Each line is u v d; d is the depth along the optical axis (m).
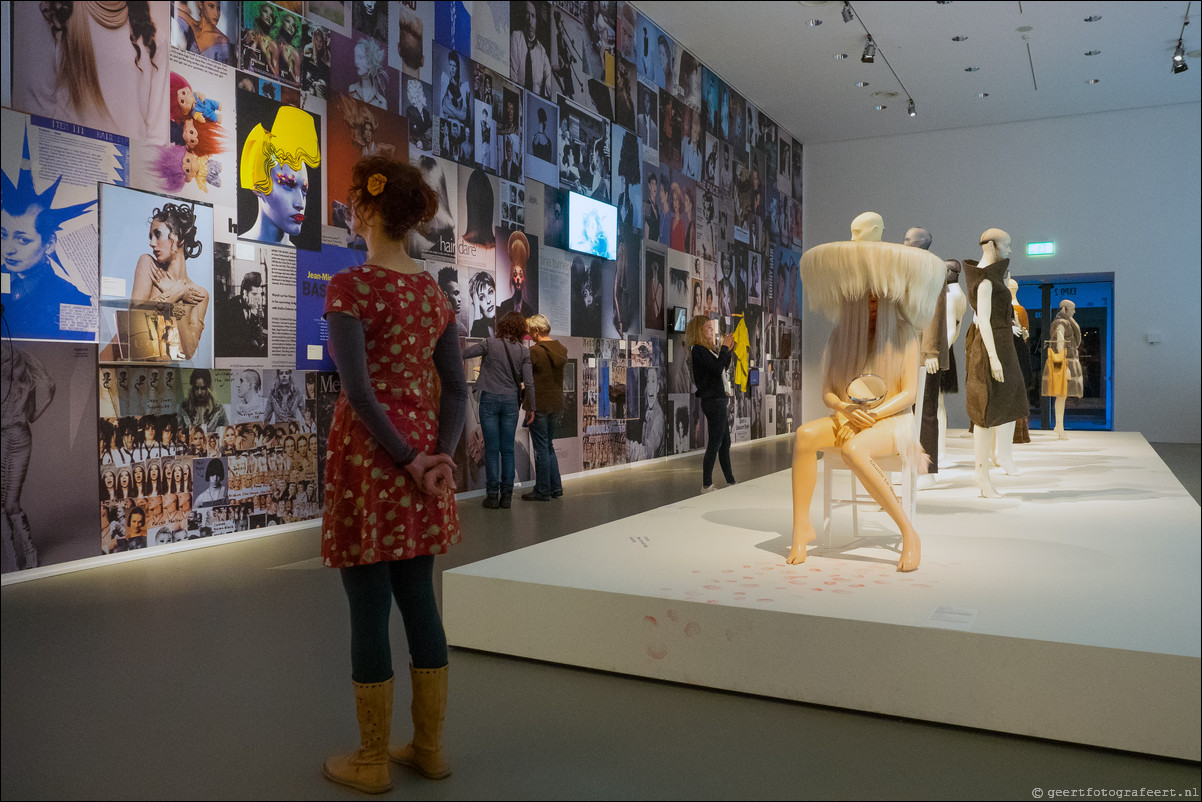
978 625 2.51
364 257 6.59
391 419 2.05
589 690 2.80
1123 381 14.79
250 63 5.70
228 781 2.13
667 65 11.50
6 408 4.38
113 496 4.90
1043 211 15.27
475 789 2.09
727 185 13.45
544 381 7.36
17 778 2.14
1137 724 2.27
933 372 5.84
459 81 7.62
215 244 5.46
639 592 2.94
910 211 16.23
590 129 9.67
